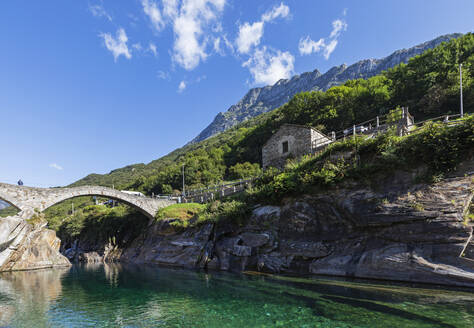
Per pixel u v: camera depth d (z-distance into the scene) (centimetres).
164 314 872
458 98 3769
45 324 819
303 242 1565
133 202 3238
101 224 4466
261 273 1609
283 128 2656
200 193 3497
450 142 1170
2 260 2430
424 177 1212
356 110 4981
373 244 1265
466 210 1032
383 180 1354
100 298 1169
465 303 777
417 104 4278
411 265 1070
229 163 7088
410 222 1149
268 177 2161
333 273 1342
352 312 765
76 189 2836
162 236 2889
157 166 12375
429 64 4916
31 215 2602
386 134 1459
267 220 1816
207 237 2228
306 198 1659
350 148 1602
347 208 1421
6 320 866
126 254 3559
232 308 894
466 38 5059
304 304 882
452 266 969
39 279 1877
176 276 1705
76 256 4388
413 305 784
